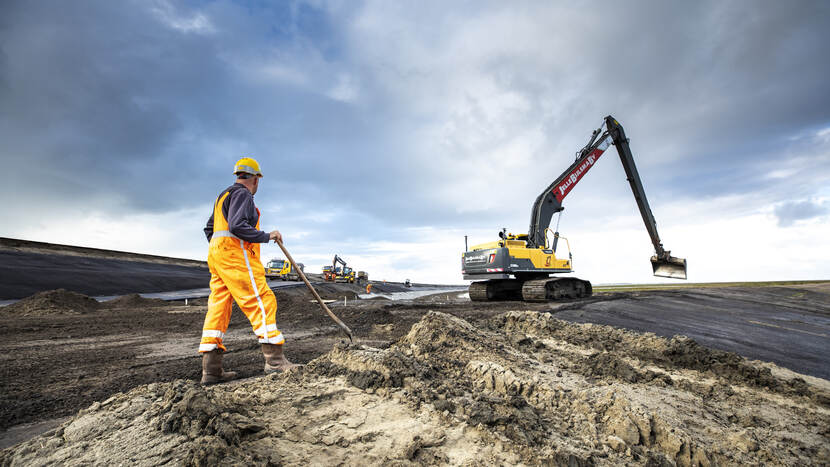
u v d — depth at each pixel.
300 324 8.03
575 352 4.55
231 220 3.02
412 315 9.45
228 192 3.17
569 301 13.77
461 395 2.67
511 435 2.15
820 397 3.52
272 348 3.14
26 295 16.45
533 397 2.89
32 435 2.54
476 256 14.95
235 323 8.35
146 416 1.96
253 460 1.67
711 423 2.89
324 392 2.59
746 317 9.60
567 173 15.91
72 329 7.57
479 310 10.70
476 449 2.01
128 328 7.75
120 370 4.20
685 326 8.01
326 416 2.27
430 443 2.03
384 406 2.44
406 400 2.51
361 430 2.13
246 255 3.15
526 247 15.02
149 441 1.73
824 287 19.69
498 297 16.16
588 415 2.64
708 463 2.22
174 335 6.87
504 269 13.73
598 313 9.61
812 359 5.54
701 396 3.49
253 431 1.94
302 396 2.50
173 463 1.57
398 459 1.86
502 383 3.06
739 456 2.38
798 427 2.97
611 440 2.29
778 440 2.74
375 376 2.78
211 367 3.20
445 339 4.21
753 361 4.57
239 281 3.10
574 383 3.46
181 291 23.11
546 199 15.46
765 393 3.68
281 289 22.81
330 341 6.02
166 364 4.47
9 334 6.93
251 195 3.26
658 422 2.49
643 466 2.11
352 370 2.95
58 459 1.63
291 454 1.82
